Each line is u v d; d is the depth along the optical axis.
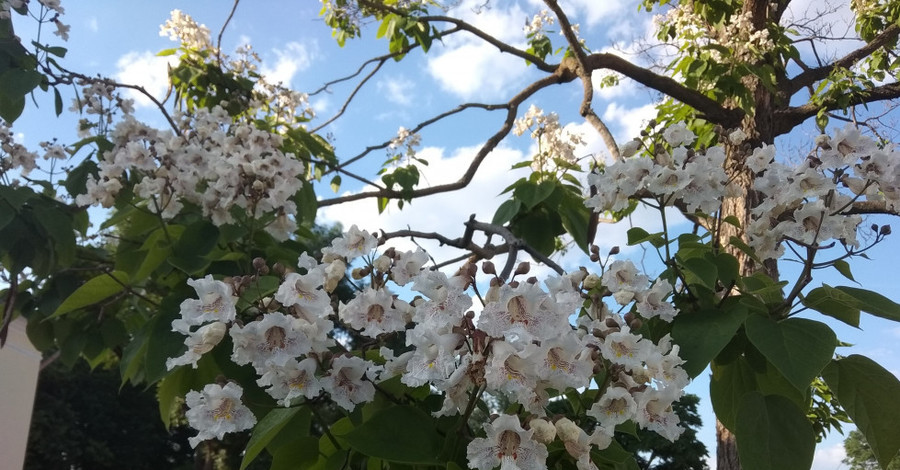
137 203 0.84
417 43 1.49
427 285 0.40
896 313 0.52
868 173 0.57
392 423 0.44
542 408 0.40
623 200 0.62
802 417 0.52
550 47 1.70
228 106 1.31
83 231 0.97
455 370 0.39
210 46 1.41
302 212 0.94
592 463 0.40
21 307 0.94
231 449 4.97
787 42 1.53
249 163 0.74
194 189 0.80
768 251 0.62
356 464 0.49
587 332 0.50
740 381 0.61
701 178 0.60
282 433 0.54
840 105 1.57
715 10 1.57
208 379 0.62
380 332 0.46
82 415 5.42
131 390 5.70
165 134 0.84
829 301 0.55
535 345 0.37
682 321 0.57
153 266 0.73
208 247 0.73
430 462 0.42
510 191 1.06
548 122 1.17
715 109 1.49
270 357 0.43
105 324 0.95
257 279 0.51
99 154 0.91
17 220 0.82
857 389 0.53
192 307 0.46
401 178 1.25
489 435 0.37
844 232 0.58
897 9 1.70
